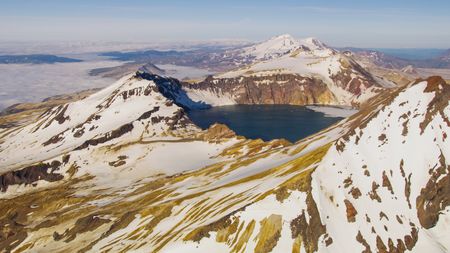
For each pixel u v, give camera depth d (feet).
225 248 312.29
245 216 321.73
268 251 288.71
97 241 452.76
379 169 307.17
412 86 344.49
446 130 291.58
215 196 426.10
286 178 360.69
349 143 340.59
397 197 287.48
